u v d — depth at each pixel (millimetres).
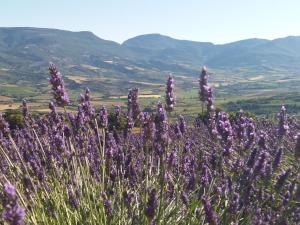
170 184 519
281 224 423
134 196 483
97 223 433
